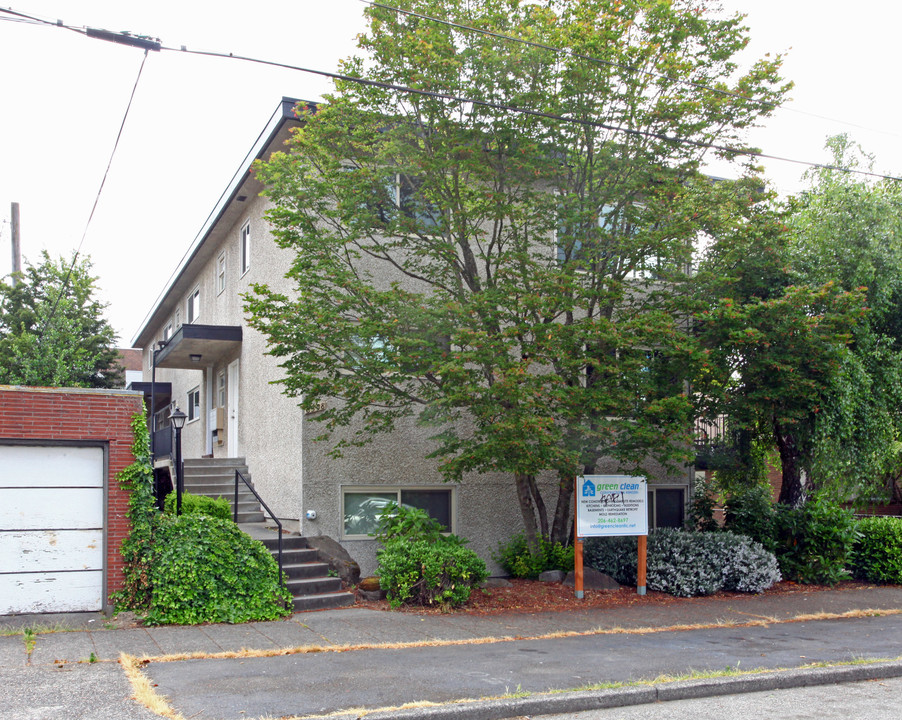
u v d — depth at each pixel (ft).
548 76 39.58
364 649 29.37
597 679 25.45
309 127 40.98
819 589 47.70
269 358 52.60
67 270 93.50
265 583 35.47
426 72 38.88
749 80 41.27
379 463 47.70
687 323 45.93
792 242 49.49
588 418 40.45
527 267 43.88
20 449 32.89
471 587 39.14
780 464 60.64
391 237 43.24
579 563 41.78
